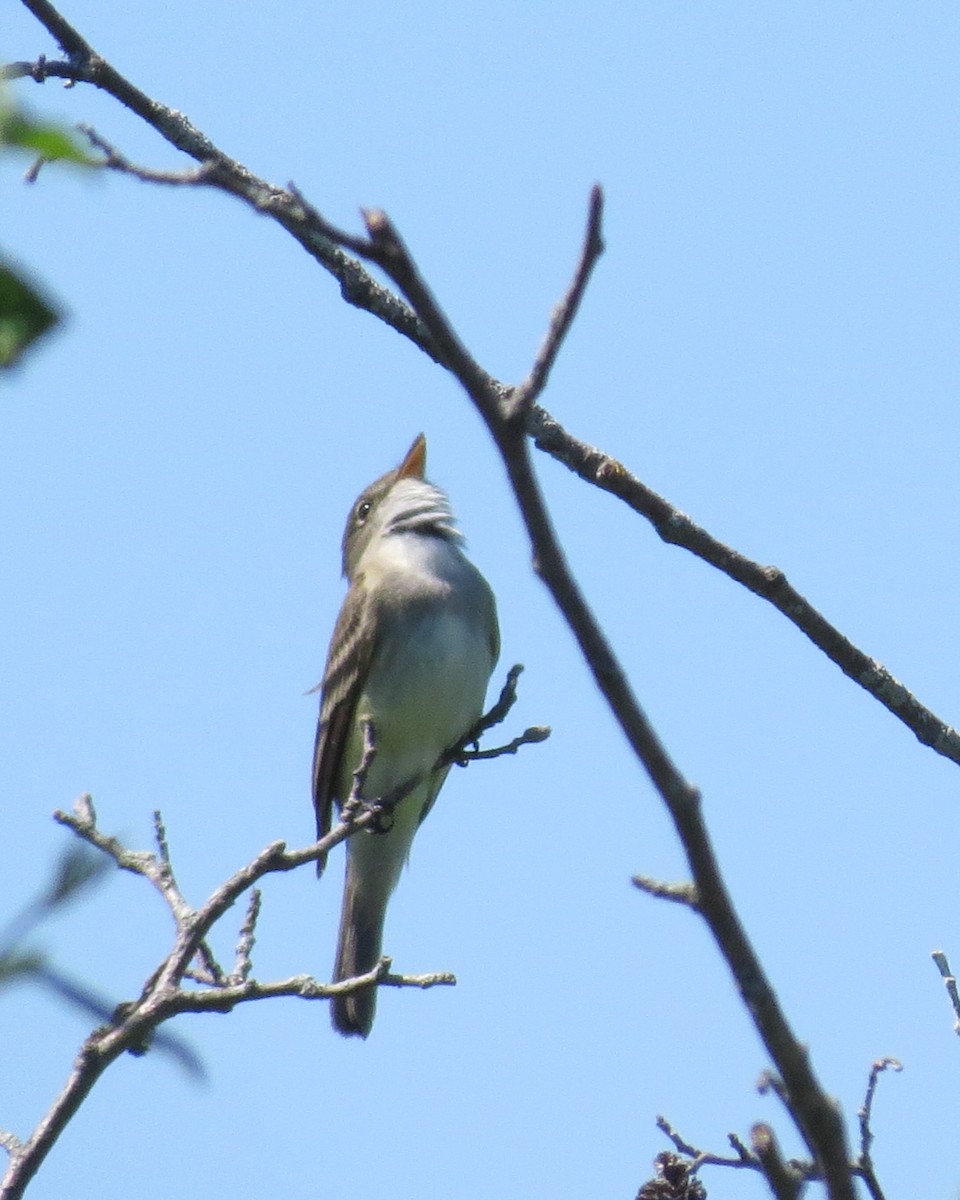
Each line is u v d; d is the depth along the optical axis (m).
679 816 5.60
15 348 4.18
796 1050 5.59
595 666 5.54
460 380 5.37
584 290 5.45
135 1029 8.56
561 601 5.49
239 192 5.33
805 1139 5.70
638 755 5.59
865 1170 8.47
